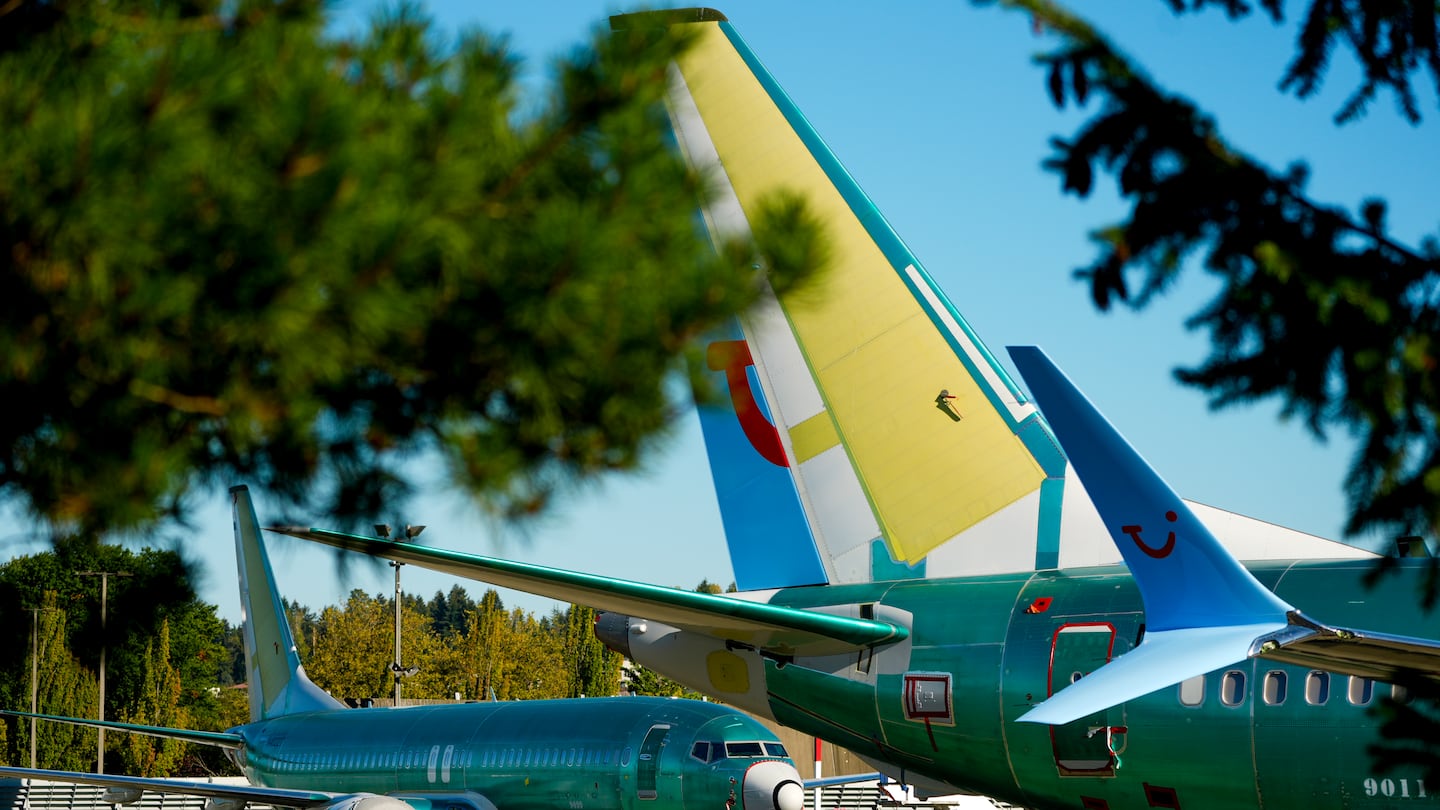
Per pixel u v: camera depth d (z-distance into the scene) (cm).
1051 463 6241
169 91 1723
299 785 12962
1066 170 2230
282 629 14725
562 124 1967
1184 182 2155
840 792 17388
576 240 1914
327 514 2227
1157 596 3036
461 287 2002
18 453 1959
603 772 10494
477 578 5606
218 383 1962
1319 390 2166
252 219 1738
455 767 11506
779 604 6575
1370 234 2145
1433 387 2114
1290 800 5109
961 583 6178
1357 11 2205
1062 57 2189
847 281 6550
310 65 1789
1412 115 2264
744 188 6650
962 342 6431
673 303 2044
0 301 1770
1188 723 5322
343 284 1811
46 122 1667
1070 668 5606
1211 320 2214
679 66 2084
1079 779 5609
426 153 1880
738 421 6769
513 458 2100
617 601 5897
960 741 5934
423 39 1978
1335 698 5041
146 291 1733
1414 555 2433
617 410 2105
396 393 2184
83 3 1838
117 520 1950
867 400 6519
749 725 10338
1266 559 5591
